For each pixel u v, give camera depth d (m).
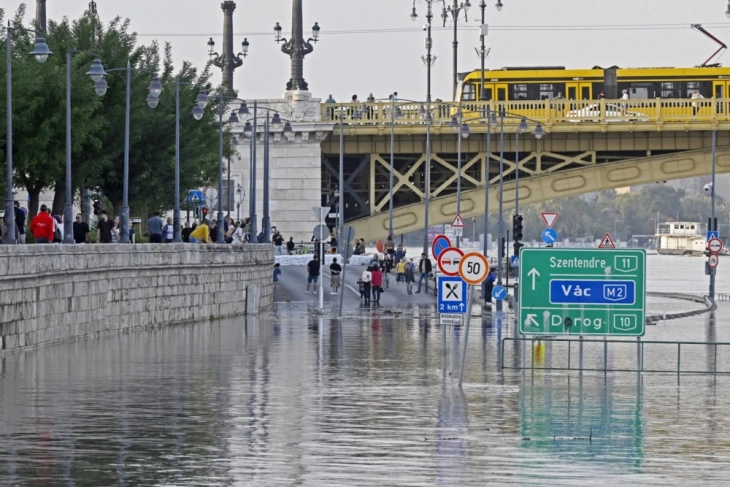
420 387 68.88
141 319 108.31
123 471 44.75
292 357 85.00
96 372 73.75
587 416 58.94
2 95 114.50
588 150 192.50
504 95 193.00
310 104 195.50
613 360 85.88
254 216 148.38
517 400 64.12
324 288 166.75
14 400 61.62
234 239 145.00
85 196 140.38
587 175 193.12
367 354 87.94
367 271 149.50
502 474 45.06
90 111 120.44
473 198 198.38
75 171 131.62
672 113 186.75
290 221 198.50
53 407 59.41
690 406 62.69
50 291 89.19
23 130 116.31
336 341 98.81
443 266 70.62
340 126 183.75
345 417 57.53
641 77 190.75
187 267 118.00
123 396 63.50
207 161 159.25
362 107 195.00
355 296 159.75
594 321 72.62
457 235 158.12
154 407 59.81
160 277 112.12
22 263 82.88
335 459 47.38
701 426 56.38
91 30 137.00
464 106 188.62
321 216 132.38
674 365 82.94
